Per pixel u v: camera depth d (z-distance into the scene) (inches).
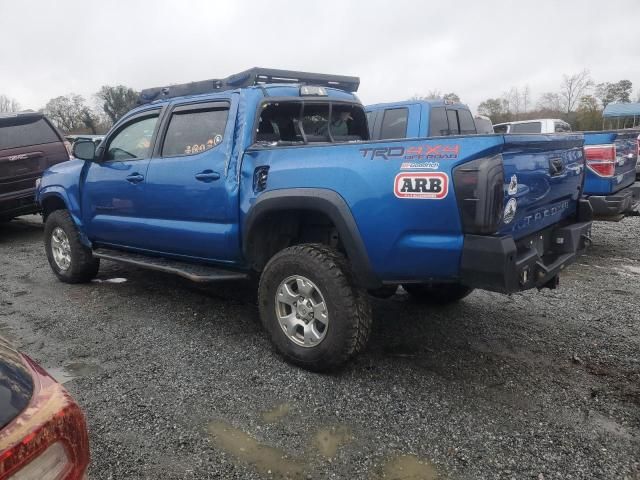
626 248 297.4
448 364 145.2
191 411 121.0
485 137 111.3
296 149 140.8
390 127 312.5
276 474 99.1
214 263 170.1
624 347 155.9
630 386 132.0
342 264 133.6
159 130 180.9
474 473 99.0
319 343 135.1
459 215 113.6
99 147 202.2
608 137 259.8
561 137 142.5
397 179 120.6
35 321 180.7
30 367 69.7
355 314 131.2
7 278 239.8
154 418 118.1
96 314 187.2
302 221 155.0
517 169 118.7
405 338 163.3
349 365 144.2
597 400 125.2
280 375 138.5
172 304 197.6
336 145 133.0
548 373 139.5
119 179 190.1
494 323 176.2
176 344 159.5
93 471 99.8
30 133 338.0
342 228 129.6
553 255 149.0
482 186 109.3
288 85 172.1
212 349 155.6
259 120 158.2
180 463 102.3
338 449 106.7
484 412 120.1
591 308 191.2
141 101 206.1
